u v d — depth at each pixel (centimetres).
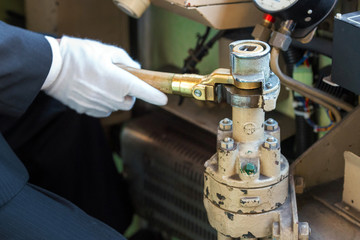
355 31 122
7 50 133
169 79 127
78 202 197
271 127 121
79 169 193
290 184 127
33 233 138
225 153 114
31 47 136
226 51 169
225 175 116
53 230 139
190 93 123
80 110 148
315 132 171
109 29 207
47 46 138
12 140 178
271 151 113
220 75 115
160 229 207
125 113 221
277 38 137
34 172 189
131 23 212
